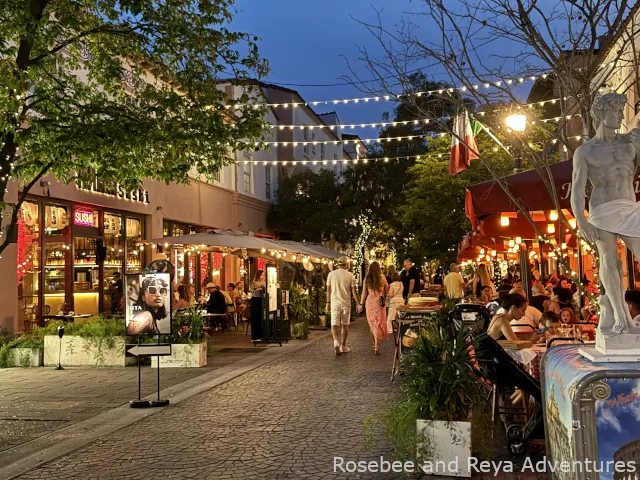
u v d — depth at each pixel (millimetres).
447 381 6023
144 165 10789
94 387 10781
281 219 35219
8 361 13242
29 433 7742
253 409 8867
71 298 17078
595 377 3840
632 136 4414
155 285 9727
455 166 10594
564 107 7211
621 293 4227
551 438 4742
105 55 11164
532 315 10188
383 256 41375
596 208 4367
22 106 9703
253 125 10750
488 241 16906
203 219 26297
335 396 9672
